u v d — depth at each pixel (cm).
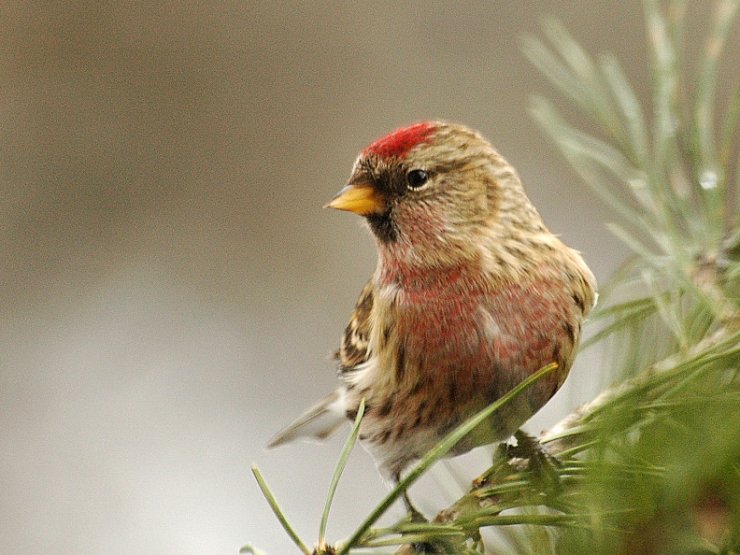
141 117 1323
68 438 1181
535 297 556
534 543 386
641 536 334
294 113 1330
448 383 564
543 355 556
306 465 1134
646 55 1245
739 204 512
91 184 1302
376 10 1352
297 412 1202
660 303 465
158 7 1353
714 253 493
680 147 520
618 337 479
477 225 578
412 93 1321
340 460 371
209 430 1184
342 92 1330
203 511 1127
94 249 1282
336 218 1284
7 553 1121
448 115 1305
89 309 1254
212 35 1346
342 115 1324
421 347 565
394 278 584
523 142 1276
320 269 1270
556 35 567
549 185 1252
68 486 1156
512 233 579
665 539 332
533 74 1291
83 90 1331
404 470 617
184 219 1298
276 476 1134
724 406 333
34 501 1146
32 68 1336
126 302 1255
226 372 1220
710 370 378
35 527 1132
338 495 1106
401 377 574
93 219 1295
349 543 352
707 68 511
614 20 1264
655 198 512
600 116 536
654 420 347
